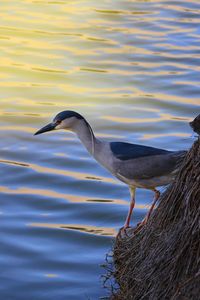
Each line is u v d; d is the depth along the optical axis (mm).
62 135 17406
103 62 22562
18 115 18531
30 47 23844
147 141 17094
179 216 10945
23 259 12508
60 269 12250
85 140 12633
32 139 17188
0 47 23781
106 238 13133
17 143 16969
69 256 12602
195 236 10359
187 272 10297
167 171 11992
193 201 10547
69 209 14133
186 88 20391
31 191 14797
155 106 19172
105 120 18266
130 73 21641
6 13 27578
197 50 23719
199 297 10000
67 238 13133
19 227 13453
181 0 29922
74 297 11570
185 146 16781
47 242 13023
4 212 13961
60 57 22969
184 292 10172
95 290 11703
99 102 19438
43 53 23312
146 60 22734
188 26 26344
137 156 12156
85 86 20609
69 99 19625
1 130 17656
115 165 12336
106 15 27547
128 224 12695
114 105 19234
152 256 10914
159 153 12086
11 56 23000
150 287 10797
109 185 15070
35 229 13391
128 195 14695
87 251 12750
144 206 14203
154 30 25844
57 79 21141
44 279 11969
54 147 16812
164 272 10609
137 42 24516
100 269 12227
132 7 28781
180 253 10422
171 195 11094
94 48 23828
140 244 11648
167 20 27047
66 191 14844
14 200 14406
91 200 14477
